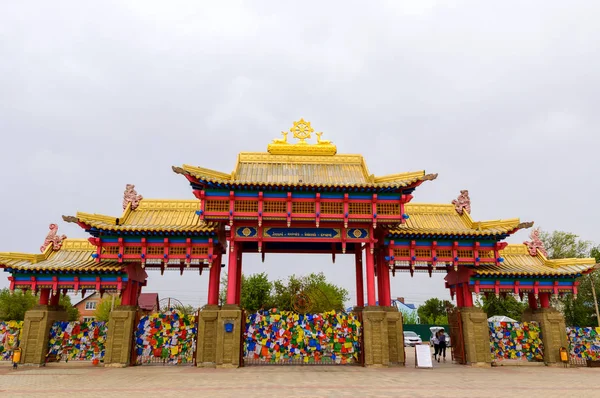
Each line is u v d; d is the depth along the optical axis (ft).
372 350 69.87
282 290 166.71
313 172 79.20
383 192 72.79
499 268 80.43
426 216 84.02
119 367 70.49
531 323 81.10
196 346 71.46
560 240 174.91
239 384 49.65
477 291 78.89
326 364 73.72
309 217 71.15
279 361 76.48
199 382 51.65
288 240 73.36
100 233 73.92
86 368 69.97
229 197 71.00
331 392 43.42
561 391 46.16
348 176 78.59
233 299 72.08
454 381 53.57
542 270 79.36
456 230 76.48
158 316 75.97
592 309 165.27
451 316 82.99
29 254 76.59
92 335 76.64
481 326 77.00
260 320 74.23
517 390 46.52
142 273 83.05
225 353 68.80
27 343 73.77
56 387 48.34
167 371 64.34
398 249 77.61
